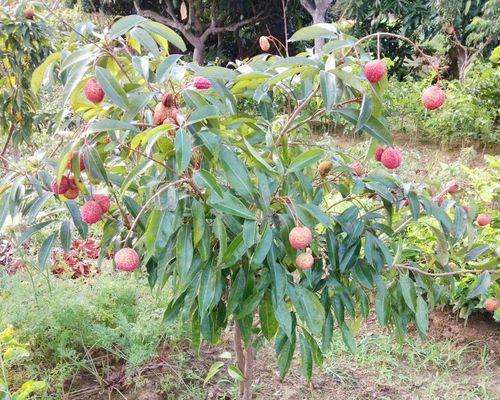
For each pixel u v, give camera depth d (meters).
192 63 1.34
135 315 2.72
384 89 1.28
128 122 1.21
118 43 1.53
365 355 2.73
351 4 7.39
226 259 1.31
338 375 2.59
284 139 1.48
